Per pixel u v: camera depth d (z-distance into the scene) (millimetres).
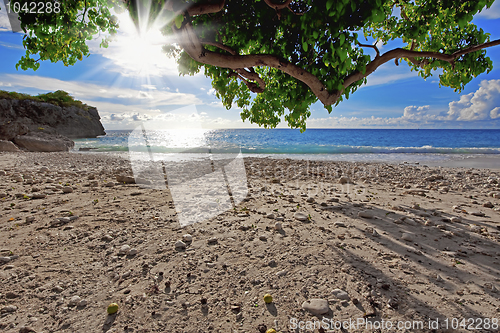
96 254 3229
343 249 3367
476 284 2623
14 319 2123
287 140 44781
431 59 5113
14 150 18094
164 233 3848
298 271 2830
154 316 2162
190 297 2410
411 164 13312
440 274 2809
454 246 3518
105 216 4523
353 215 4809
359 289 2512
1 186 6547
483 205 5535
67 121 44875
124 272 2822
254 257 3146
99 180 7664
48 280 2672
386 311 2211
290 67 3529
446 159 15750
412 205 5566
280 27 4016
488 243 3639
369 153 20172
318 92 3695
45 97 44531
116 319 2129
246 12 4102
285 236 3775
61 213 4656
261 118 7262
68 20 4676
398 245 3518
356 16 3014
